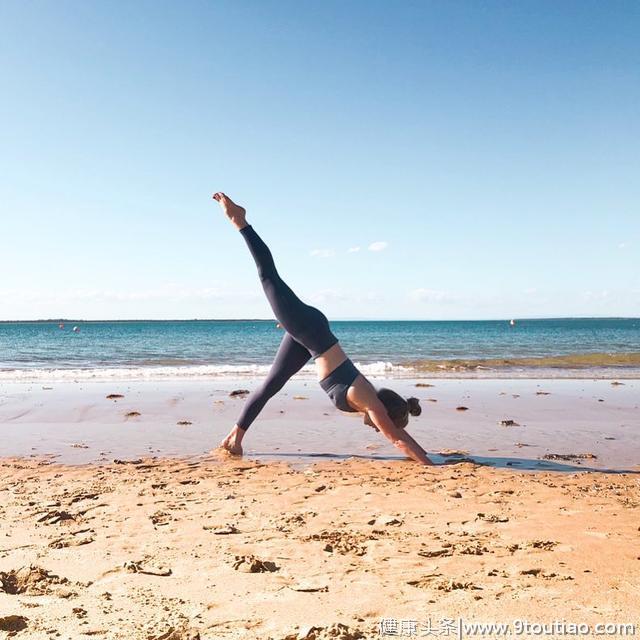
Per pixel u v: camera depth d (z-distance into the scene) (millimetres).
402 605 3162
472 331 86500
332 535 4574
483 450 8602
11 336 69250
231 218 8219
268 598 3305
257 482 6633
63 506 5637
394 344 44969
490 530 4680
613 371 21062
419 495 5973
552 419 11148
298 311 7992
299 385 16594
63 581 3611
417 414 8094
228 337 64938
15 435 9688
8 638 2762
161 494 6105
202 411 12086
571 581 3469
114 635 2801
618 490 6168
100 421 10961
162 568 3828
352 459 7945
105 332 86812
